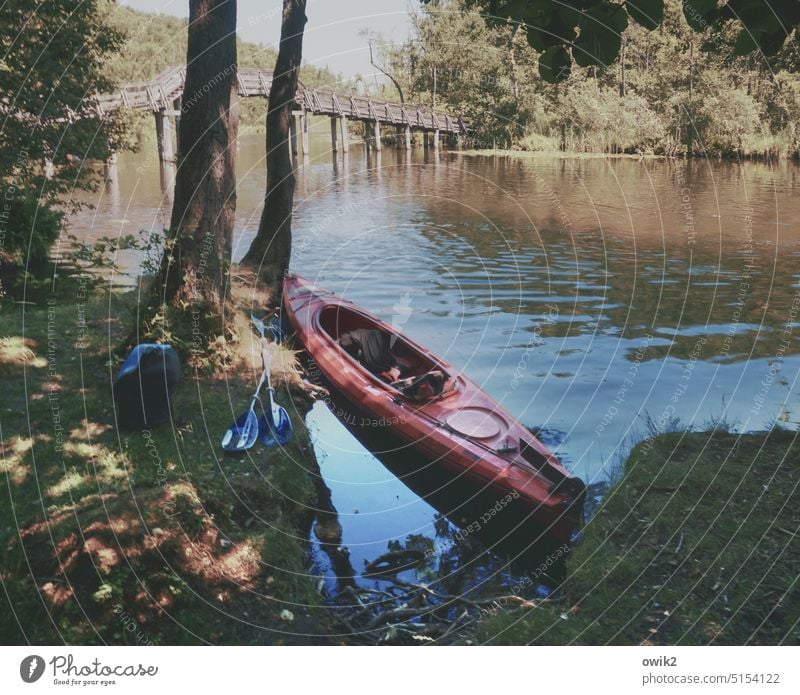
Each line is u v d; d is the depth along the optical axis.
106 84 13.09
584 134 32.94
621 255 14.59
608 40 2.69
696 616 4.02
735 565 4.38
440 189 23.33
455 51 27.86
